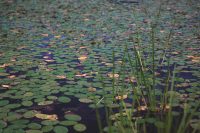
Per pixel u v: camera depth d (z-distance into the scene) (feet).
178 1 29.35
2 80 9.52
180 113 7.48
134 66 10.73
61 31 16.56
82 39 14.80
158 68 10.66
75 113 7.66
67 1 29.25
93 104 8.01
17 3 27.68
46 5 26.45
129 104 7.97
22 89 8.84
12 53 12.40
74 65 10.93
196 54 12.25
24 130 6.68
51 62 11.30
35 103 8.12
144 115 7.41
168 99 8.24
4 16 20.92
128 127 6.71
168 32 16.24
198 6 26.16
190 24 18.44
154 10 23.57
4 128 6.73
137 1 28.91
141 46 13.44
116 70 10.36
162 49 12.96
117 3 27.40
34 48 13.20
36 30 16.80
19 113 7.51
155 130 6.73
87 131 6.82
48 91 8.70
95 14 21.89
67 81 9.47
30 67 10.75
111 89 8.87
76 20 19.70
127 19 19.92
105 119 7.35
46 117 7.30
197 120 7.11
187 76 9.95
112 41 14.34
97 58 11.72
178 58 11.74
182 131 5.71
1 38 14.92
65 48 13.19
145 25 18.07
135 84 9.20
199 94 8.55
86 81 9.46
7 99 8.21
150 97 7.65
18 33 16.05
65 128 6.77
